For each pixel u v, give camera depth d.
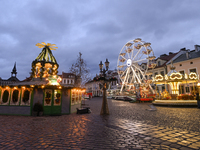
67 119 8.69
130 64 35.19
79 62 30.53
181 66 31.39
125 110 13.09
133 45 35.59
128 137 5.01
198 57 28.41
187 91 29.30
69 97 11.67
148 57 31.17
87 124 7.18
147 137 5.00
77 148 4.00
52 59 13.89
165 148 3.98
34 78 12.84
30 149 3.95
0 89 11.45
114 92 44.03
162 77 19.70
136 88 31.30
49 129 6.17
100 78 11.05
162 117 9.11
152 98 24.77
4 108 11.11
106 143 4.41
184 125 6.79
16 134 5.41
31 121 8.07
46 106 10.73
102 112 10.59
